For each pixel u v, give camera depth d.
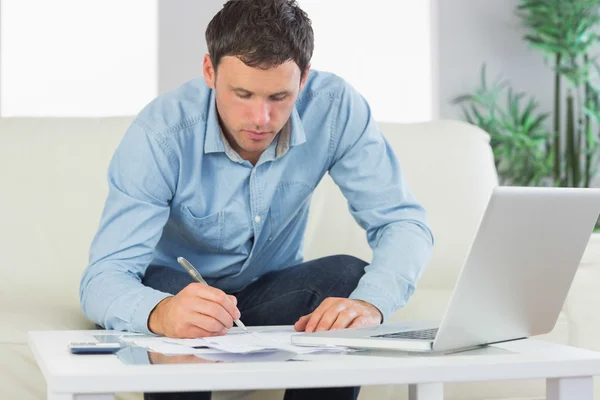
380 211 1.77
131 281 1.46
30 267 2.23
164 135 1.61
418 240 1.69
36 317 1.78
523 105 4.50
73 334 1.35
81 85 4.06
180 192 1.66
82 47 4.05
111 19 4.06
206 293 1.29
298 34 1.38
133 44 4.08
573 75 4.29
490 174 2.60
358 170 1.81
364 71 4.37
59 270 2.25
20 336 1.72
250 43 1.34
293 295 1.72
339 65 4.35
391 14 4.38
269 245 1.82
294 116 1.71
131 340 1.24
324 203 2.46
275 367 0.98
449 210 2.50
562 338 2.10
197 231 1.73
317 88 1.79
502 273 1.13
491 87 4.46
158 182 1.60
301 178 1.78
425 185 2.51
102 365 0.99
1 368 1.70
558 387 1.09
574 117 4.50
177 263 1.84
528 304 1.22
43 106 4.03
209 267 1.80
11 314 1.78
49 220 2.28
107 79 4.07
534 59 4.50
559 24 4.27
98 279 1.48
